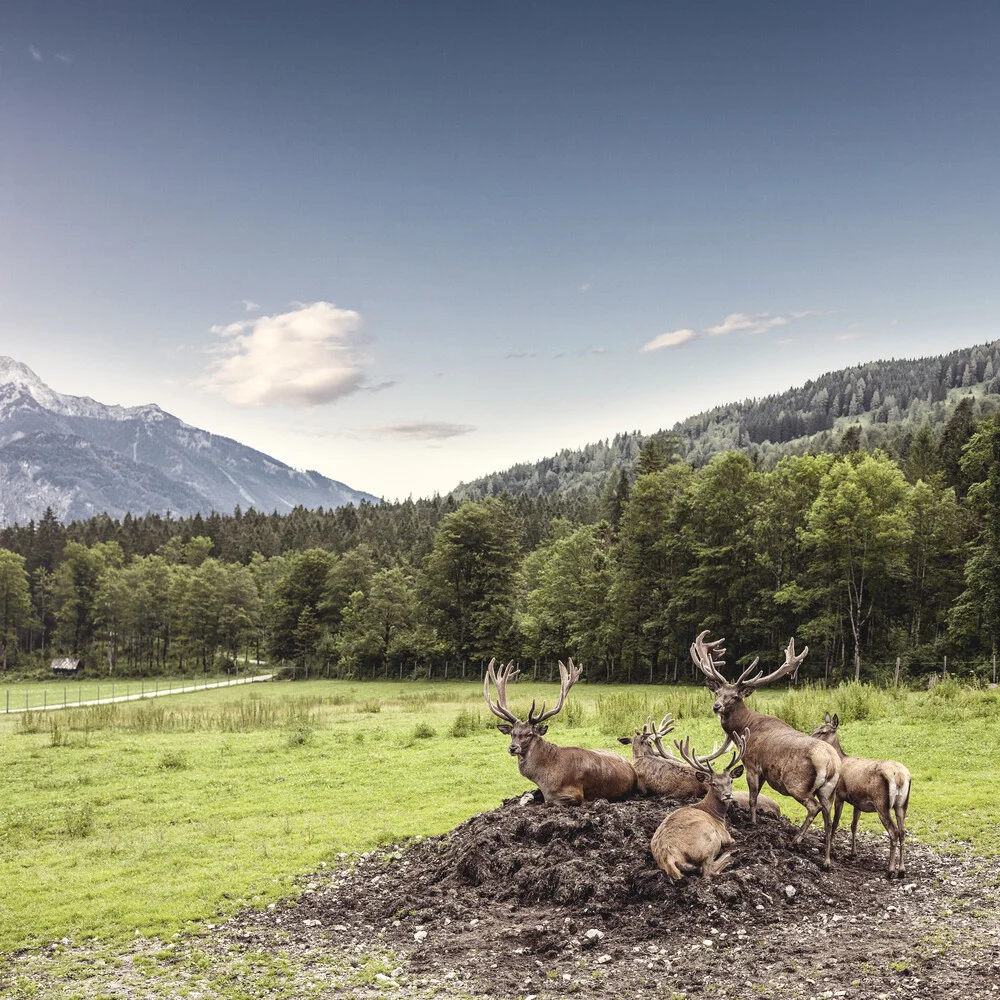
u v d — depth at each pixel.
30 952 8.08
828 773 8.58
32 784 16.73
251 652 116.75
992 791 12.09
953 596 48.56
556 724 22.69
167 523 171.25
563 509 142.25
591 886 7.99
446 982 6.71
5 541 135.12
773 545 53.81
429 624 74.88
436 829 11.72
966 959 6.43
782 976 6.39
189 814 13.75
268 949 7.78
